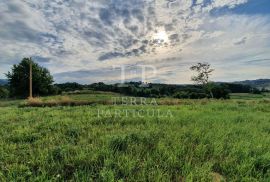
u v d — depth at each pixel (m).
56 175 3.63
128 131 6.61
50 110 13.98
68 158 4.26
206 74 55.19
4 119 9.78
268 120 9.62
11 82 58.34
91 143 5.50
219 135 6.03
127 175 3.70
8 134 6.51
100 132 6.56
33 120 9.31
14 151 4.85
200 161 4.26
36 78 57.97
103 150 4.55
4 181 3.43
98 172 3.78
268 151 4.82
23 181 3.43
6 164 4.11
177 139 5.58
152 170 3.82
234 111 13.27
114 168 3.82
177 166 4.05
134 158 4.27
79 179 3.51
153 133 6.30
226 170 3.93
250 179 3.58
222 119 9.16
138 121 8.73
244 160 4.32
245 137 6.08
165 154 4.46
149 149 4.95
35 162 4.18
